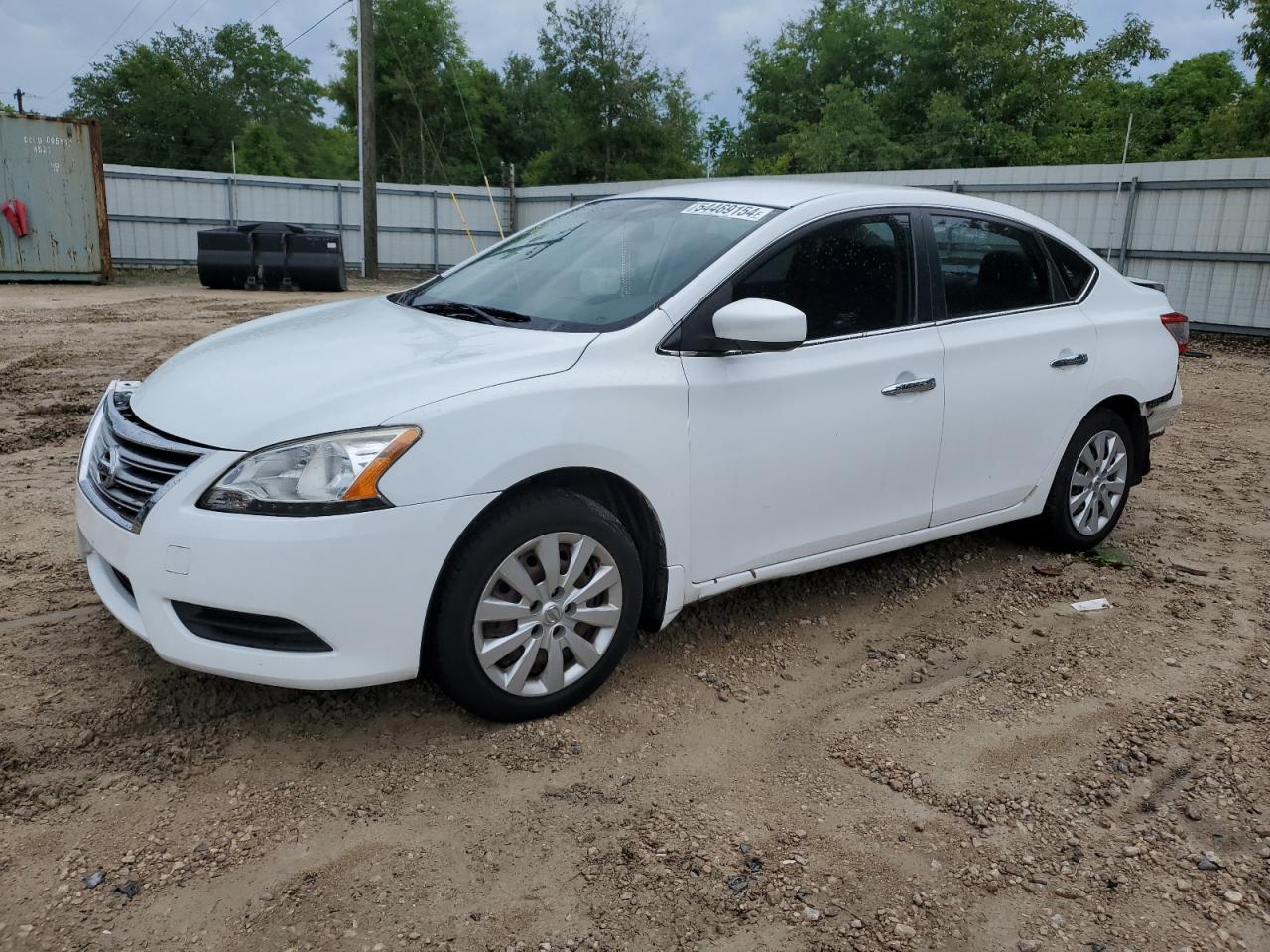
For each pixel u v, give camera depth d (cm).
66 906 226
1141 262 1541
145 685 321
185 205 2495
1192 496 608
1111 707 337
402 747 296
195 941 218
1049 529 470
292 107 5825
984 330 411
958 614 412
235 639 273
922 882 247
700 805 275
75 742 289
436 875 242
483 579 286
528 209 2856
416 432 270
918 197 405
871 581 443
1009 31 3250
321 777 280
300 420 270
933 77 3425
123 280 2131
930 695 343
